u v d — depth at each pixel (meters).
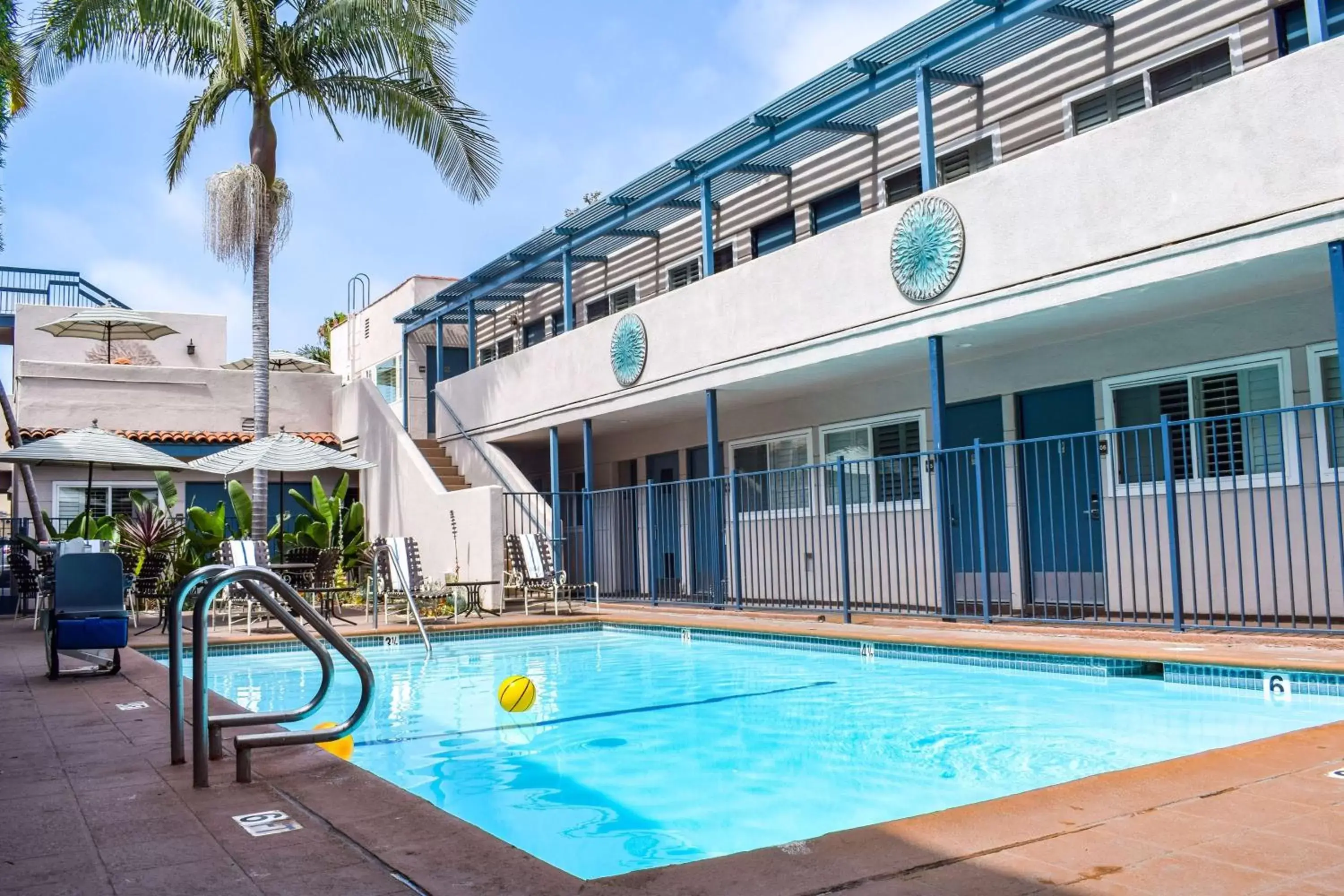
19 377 19.08
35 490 18.16
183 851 3.18
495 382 18.69
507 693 7.48
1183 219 8.28
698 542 16.38
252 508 16.94
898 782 5.14
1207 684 7.06
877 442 13.43
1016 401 11.71
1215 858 2.83
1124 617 10.45
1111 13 10.37
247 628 12.05
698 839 4.28
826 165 13.89
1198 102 8.20
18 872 2.99
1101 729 6.12
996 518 11.89
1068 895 2.56
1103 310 9.53
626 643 11.99
